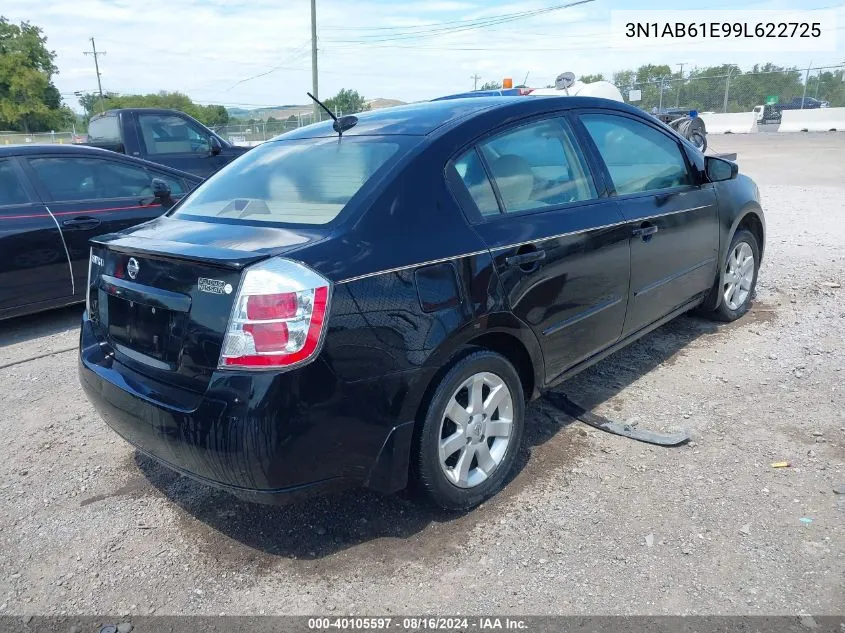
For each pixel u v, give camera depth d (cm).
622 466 332
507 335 310
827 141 2352
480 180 310
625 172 392
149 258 270
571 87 1223
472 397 296
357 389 251
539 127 349
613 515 294
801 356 452
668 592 248
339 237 260
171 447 256
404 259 267
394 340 259
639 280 388
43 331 607
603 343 372
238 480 245
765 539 273
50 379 489
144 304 273
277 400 235
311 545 286
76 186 617
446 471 288
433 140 303
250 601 256
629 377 436
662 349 480
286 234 267
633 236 376
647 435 356
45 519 315
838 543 268
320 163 319
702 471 324
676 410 387
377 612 247
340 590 259
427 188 288
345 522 300
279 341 236
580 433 367
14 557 289
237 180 346
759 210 525
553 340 333
